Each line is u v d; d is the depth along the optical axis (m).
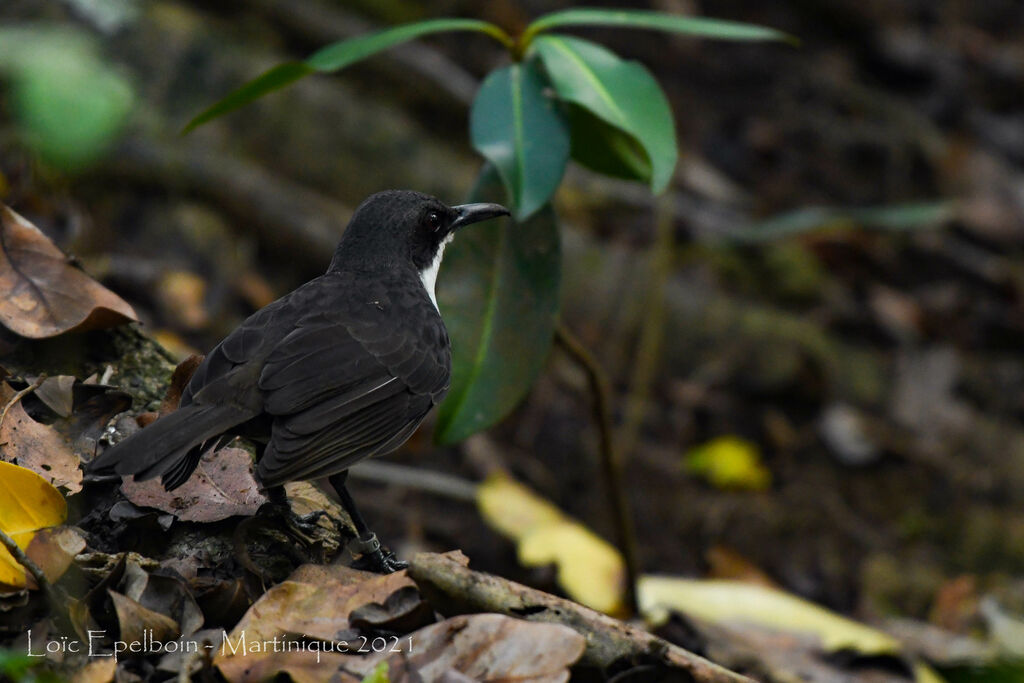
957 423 13.60
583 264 13.43
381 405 5.66
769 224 10.59
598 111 6.71
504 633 4.47
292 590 4.90
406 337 5.93
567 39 7.04
